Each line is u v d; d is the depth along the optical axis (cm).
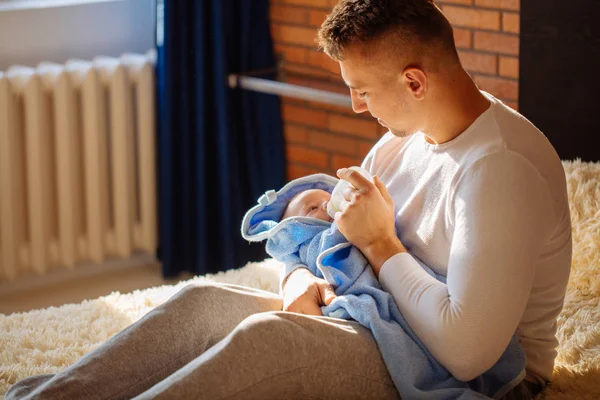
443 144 154
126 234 351
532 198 142
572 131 265
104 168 342
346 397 145
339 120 343
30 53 337
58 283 353
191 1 337
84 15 346
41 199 328
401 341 147
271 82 331
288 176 368
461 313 140
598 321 190
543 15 264
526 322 159
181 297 156
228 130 349
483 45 285
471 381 153
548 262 155
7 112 314
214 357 137
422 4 148
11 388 152
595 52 254
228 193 354
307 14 341
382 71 149
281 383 139
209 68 346
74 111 331
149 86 342
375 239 157
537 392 166
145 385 147
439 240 154
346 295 156
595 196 216
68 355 197
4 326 215
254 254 368
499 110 151
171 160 347
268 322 141
